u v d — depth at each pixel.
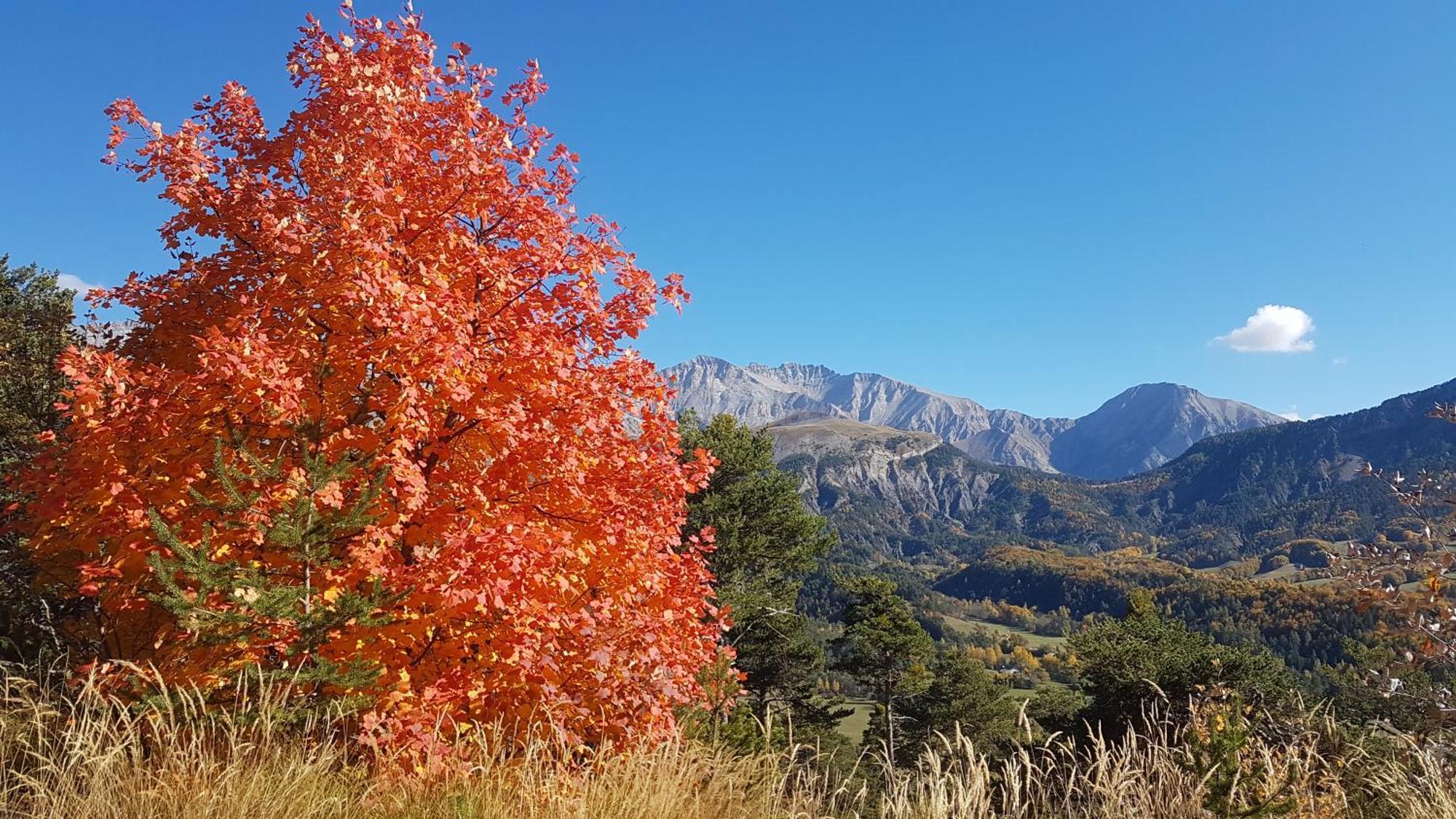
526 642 6.18
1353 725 7.60
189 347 7.14
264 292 6.93
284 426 6.25
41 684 5.86
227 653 5.48
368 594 6.02
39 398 14.06
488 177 7.68
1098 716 19.94
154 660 5.77
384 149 7.19
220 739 5.12
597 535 7.40
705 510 27.22
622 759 6.04
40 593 6.48
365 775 5.29
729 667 9.62
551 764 5.77
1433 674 7.61
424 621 6.17
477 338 7.40
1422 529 7.06
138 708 5.03
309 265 6.65
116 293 7.53
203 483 6.00
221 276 7.29
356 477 6.36
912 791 5.82
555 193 8.50
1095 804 5.91
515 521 6.71
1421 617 6.65
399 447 5.93
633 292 8.70
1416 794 5.77
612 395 7.77
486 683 6.47
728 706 9.38
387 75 7.51
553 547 6.73
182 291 7.37
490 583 5.83
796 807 5.95
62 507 5.62
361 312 6.39
